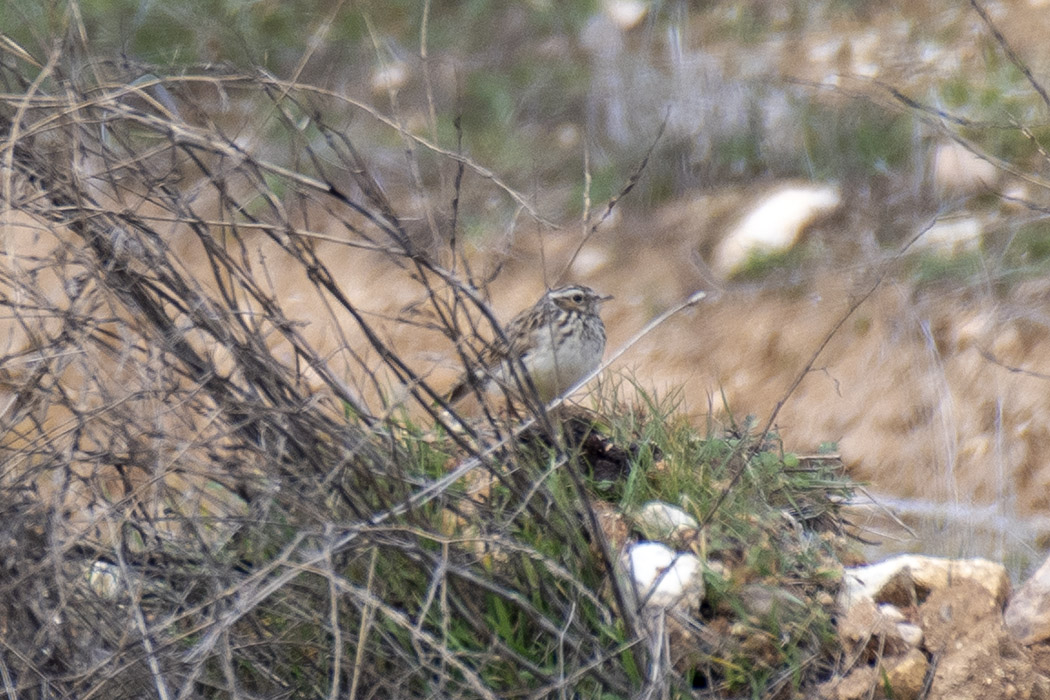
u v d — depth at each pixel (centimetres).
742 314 1670
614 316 1706
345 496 840
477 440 882
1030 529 1297
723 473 1017
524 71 2056
